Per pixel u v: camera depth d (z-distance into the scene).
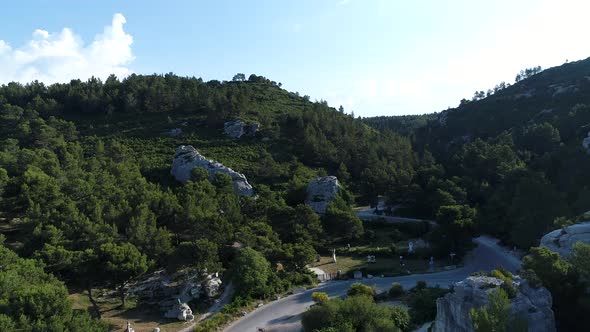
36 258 45.97
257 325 44.50
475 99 181.62
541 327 27.89
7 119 113.94
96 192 67.38
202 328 42.94
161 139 118.38
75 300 49.22
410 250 65.62
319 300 47.41
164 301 50.19
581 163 69.69
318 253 69.38
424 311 41.91
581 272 31.66
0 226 65.69
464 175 94.19
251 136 122.38
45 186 64.44
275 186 95.25
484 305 28.14
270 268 56.16
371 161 109.12
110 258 45.91
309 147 114.31
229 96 137.62
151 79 155.38
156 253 53.47
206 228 58.22
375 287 51.69
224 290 53.50
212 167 90.75
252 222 64.81
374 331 36.41
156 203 64.31
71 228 53.50
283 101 168.25
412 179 98.06
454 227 61.91
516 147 98.50
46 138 101.50
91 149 105.19
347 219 71.00
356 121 140.75
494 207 72.25
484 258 62.00
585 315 29.58
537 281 29.92
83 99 136.50
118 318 46.09
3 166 77.88
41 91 145.38
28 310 33.00
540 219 58.53
